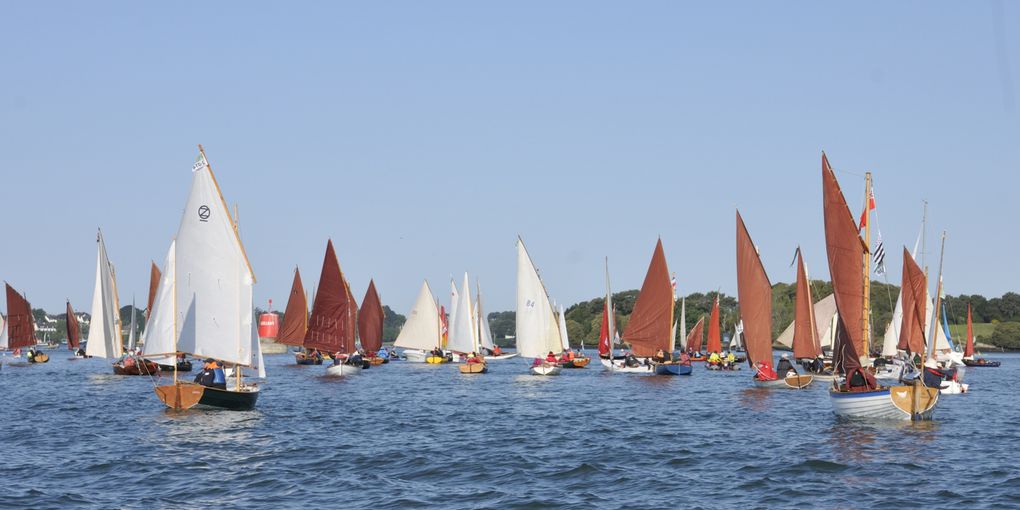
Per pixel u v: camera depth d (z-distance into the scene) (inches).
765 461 1467.8
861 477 1328.7
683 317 5895.7
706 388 3122.5
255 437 1744.6
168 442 1667.1
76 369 4473.4
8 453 1540.4
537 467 1429.6
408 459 1498.5
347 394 2851.9
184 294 2145.7
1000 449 1568.7
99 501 1184.8
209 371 2155.5
